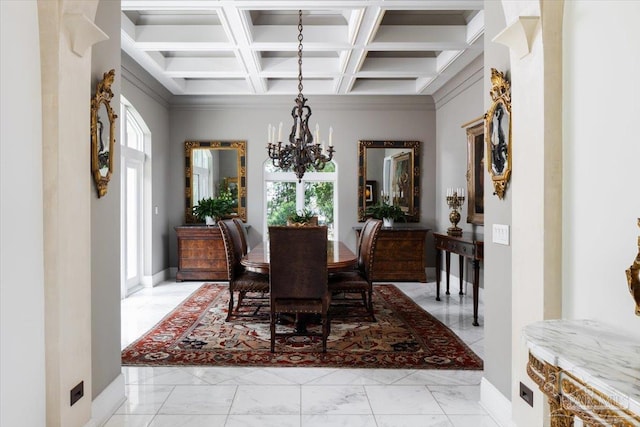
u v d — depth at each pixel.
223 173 6.79
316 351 3.37
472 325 4.14
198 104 6.71
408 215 6.79
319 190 6.96
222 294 5.51
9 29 1.66
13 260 1.68
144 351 3.35
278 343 3.56
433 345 3.53
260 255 4.11
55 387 1.87
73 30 1.91
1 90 1.62
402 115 6.80
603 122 1.58
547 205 1.83
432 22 4.45
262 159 6.79
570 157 1.77
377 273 6.40
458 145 5.79
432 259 6.75
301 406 2.45
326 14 4.33
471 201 5.25
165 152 6.57
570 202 1.77
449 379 2.85
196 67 5.53
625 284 1.49
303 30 4.50
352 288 4.11
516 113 2.06
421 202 6.82
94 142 2.19
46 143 1.86
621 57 1.49
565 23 1.80
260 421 2.28
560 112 1.82
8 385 1.65
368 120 6.80
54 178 1.86
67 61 1.92
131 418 2.31
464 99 5.56
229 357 3.23
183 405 2.46
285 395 2.60
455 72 5.45
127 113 5.48
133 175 5.71
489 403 2.38
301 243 3.24
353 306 4.73
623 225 1.49
